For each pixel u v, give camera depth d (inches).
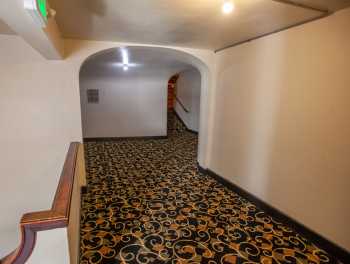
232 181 135.3
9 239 119.6
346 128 74.7
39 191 119.8
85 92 264.5
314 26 82.5
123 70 244.7
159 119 294.8
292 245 87.0
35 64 110.4
